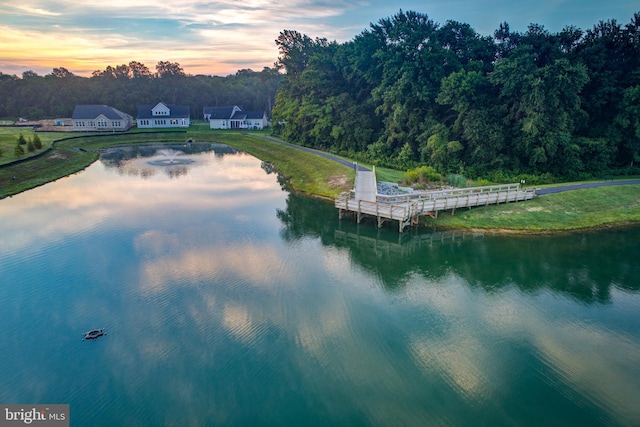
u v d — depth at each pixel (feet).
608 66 152.87
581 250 88.99
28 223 101.81
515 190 115.03
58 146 212.84
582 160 146.30
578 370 50.52
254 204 125.08
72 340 54.75
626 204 113.09
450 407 44.34
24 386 46.55
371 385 47.50
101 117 309.01
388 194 118.62
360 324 60.03
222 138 291.99
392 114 176.96
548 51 147.64
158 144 270.46
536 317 62.39
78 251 84.58
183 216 110.42
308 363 51.16
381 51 177.88
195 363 50.78
